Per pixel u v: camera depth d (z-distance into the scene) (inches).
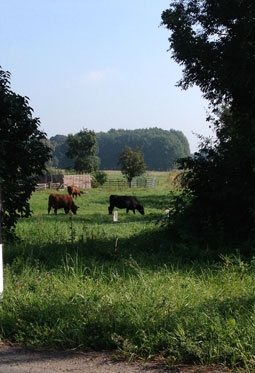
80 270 339.6
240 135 586.9
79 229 725.3
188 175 539.2
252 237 486.3
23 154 520.1
